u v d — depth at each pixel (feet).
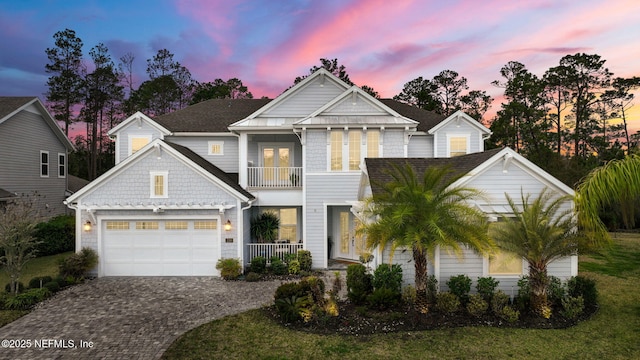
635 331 28.48
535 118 122.72
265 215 56.24
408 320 30.42
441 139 60.34
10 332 29.40
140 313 33.83
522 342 26.58
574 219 31.99
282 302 32.09
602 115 151.12
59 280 42.19
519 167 36.24
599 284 41.65
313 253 53.01
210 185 47.96
